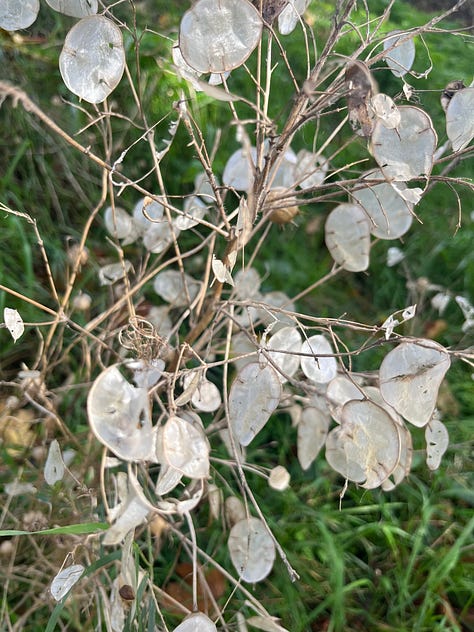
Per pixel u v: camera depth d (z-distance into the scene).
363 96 0.28
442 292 0.55
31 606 0.37
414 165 0.30
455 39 0.82
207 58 0.27
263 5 0.32
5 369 0.48
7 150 0.56
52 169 0.58
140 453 0.24
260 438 0.47
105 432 0.24
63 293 0.52
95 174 0.58
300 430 0.38
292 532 0.42
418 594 0.40
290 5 0.34
